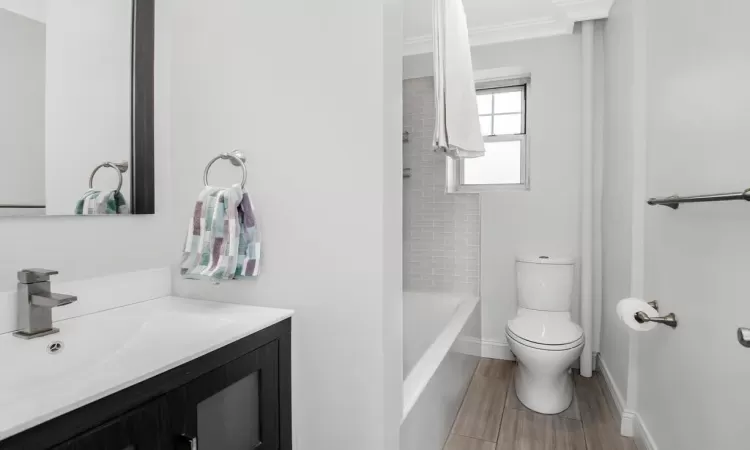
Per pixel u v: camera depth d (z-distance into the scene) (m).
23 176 1.03
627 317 1.59
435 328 2.95
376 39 1.15
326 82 1.22
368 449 1.20
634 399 1.98
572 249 2.79
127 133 1.28
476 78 3.09
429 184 3.17
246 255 1.27
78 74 1.14
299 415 1.28
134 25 1.29
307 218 1.25
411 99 3.20
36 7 1.04
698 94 1.31
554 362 2.12
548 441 1.94
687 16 1.40
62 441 0.63
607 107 2.54
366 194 1.18
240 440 1.03
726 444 1.11
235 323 1.09
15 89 1.01
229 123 1.35
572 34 2.76
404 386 1.58
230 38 1.34
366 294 1.19
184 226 1.42
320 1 1.22
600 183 2.72
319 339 1.25
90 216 1.19
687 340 1.38
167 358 0.82
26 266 1.04
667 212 1.59
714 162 1.20
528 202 2.89
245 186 1.33
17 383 0.86
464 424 2.11
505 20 2.69
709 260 1.23
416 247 3.21
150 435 0.77
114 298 1.24
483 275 3.03
